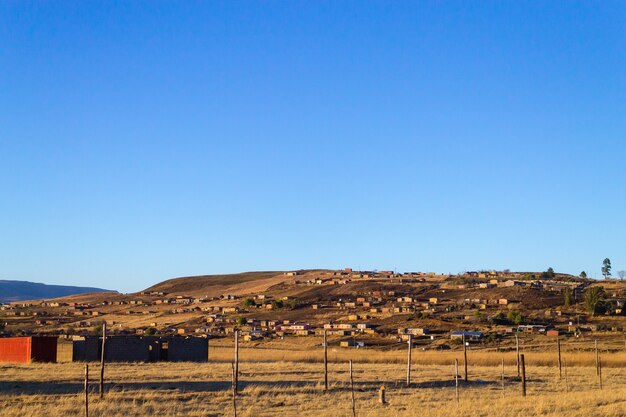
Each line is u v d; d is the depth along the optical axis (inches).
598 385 2313.0
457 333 6107.3
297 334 7219.5
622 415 1375.5
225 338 7155.5
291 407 1628.9
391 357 4160.9
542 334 5999.0
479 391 2053.4
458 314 7775.6
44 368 2637.8
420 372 2783.0
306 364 3240.7
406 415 1417.3
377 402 1716.3
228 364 3154.5
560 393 1966.0
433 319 7504.9
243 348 5802.2
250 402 1700.3
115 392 1801.2
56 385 1973.4
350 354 4623.5
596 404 1599.4
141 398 1729.8
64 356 3848.4
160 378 2255.2
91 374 2349.9
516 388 2183.8
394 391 2020.2
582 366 3486.7
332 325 7721.5
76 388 1904.5
